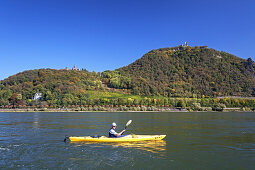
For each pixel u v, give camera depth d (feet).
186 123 101.09
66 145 47.50
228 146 47.03
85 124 94.02
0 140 53.62
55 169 31.19
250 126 88.38
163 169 31.22
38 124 93.50
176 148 44.75
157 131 71.92
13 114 179.32
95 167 32.01
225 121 113.70
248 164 33.60
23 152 41.09
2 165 32.91
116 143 49.80
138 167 32.01
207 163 34.12
